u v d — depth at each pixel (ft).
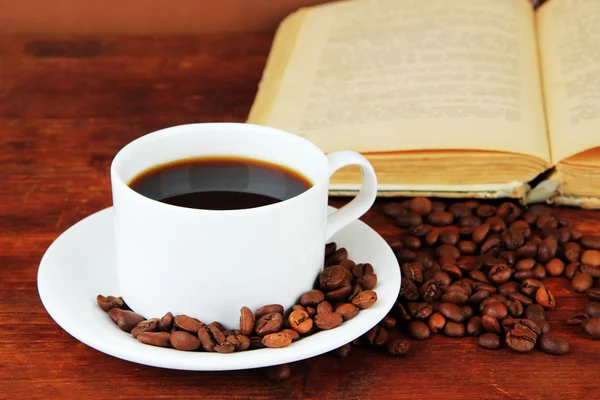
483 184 1.94
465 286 1.65
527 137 1.92
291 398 1.44
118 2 2.81
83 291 1.52
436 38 2.30
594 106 1.98
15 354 1.51
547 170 1.95
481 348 1.56
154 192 1.53
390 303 1.49
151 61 2.62
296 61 2.30
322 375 1.49
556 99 2.05
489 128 1.93
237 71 2.56
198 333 1.40
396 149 1.90
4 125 2.26
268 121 2.05
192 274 1.43
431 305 1.62
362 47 2.32
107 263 1.59
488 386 1.47
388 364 1.51
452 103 2.02
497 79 2.10
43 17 2.82
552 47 2.24
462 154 1.91
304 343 1.39
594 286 1.72
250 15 2.84
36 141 2.20
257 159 1.60
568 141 1.91
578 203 1.96
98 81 2.49
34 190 2.01
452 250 1.79
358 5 2.54
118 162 1.49
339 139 1.95
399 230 1.89
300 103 2.11
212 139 1.59
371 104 2.06
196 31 2.86
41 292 1.48
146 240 1.43
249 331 1.41
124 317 1.44
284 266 1.45
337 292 1.49
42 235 1.85
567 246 1.79
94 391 1.44
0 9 2.80
